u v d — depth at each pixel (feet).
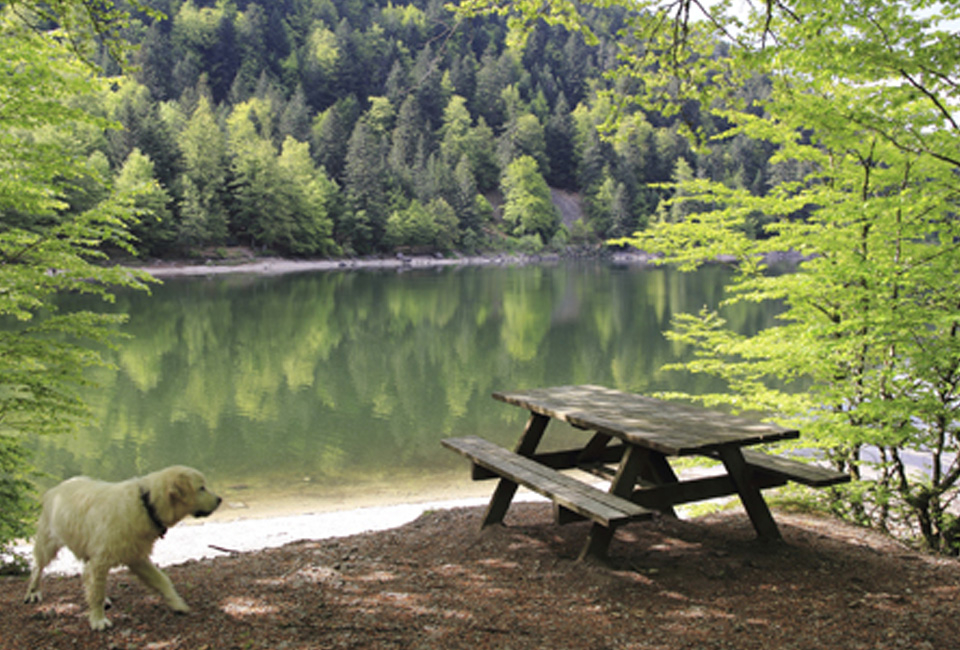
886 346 20.47
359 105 387.55
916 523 22.59
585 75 462.60
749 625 11.19
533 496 33.12
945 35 15.62
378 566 14.24
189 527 27.37
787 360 22.48
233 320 106.93
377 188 294.66
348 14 462.60
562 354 81.25
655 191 394.52
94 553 10.44
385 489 35.40
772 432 13.89
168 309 118.93
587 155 407.85
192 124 241.55
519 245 354.54
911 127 19.39
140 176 188.03
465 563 14.51
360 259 284.00
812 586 13.00
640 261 343.26
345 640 10.32
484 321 111.34
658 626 11.12
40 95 19.04
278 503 32.81
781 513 18.78
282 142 323.78
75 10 16.06
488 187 409.49
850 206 20.15
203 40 404.98
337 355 79.56
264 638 10.30
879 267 18.29
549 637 10.63
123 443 43.32
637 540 15.87
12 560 20.76
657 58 15.17
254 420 50.11
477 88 425.69
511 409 55.01
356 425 49.29
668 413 16.10
